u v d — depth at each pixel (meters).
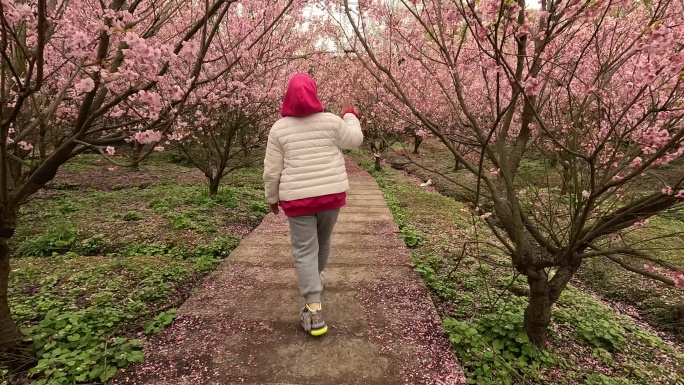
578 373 2.40
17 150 3.59
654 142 1.83
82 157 11.31
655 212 2.03
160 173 9.70
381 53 7.38
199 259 4.00
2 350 2.22
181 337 2.54
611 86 4.02
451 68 2.37
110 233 4.80
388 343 2.49
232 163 10.27
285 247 4.35
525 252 2.43
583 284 4.30
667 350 2.76
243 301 3.03
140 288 3.29
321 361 2.31
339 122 2.51
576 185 2.36
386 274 3.59
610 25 3.16
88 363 2.13
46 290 3.15
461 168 11.51
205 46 1.98
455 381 2.15
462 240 4.98
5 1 1.52
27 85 1.73
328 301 3.05
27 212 5.86
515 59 3.38
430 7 3.03
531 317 2.55
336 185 2.47
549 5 2.43
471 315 3.00
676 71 1.64
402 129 9.25
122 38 1.78
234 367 2.24
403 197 7.89
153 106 1.96
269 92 6.45
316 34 7.02
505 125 2.54
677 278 1.77
